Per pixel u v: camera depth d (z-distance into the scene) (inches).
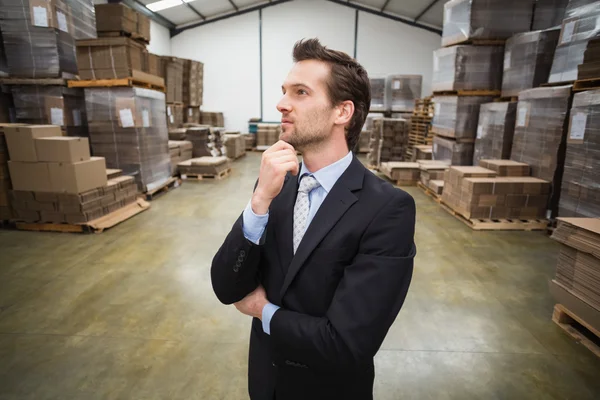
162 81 242.8
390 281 29.0
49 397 72.1
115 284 118.0
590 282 86.6
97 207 170.7
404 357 85.6
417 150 323.3
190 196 238.4
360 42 523.8
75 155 157.5
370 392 39.5
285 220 35.5
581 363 83.7
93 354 84.6
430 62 526.0
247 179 300.4
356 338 28.5
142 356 84.3
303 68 31.9
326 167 33.9
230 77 540.4
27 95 193.8
